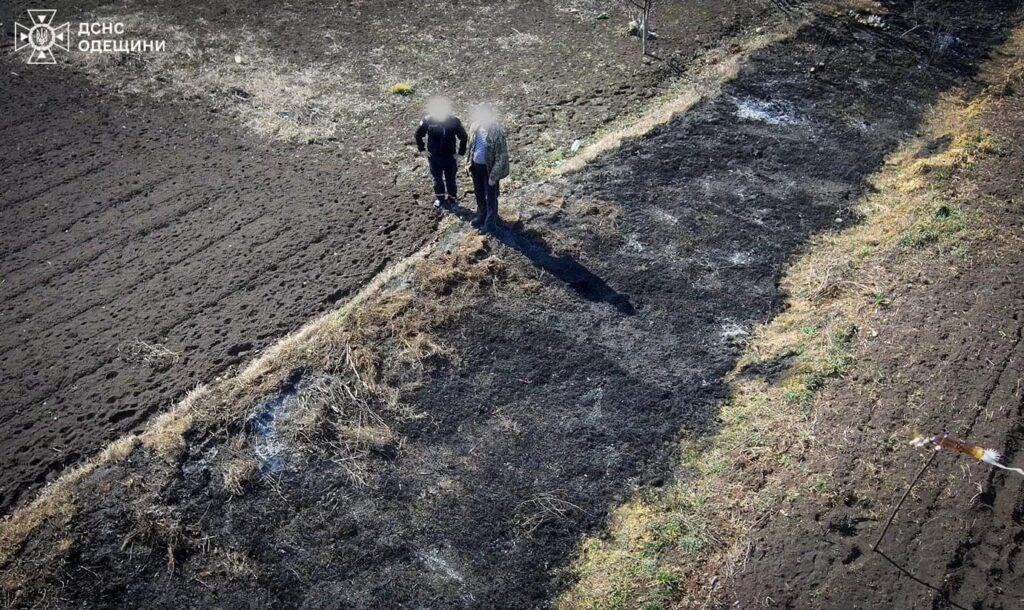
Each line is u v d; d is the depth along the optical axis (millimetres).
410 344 8031
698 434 7320
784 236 9633
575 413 7508
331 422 7352
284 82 13031
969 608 5812
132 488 6785
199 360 8156
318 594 6199
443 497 6820
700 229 9711
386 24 14953
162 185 10727
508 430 7355
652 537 6465
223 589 6227
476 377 7840
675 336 8297
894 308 8359
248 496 6805
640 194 10273
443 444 7238
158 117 12156
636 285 8898
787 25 14680
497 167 8891
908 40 14227
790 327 8344
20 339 8398
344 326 8172
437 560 6406
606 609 6020
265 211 10234
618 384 7785
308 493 6828
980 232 9328
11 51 13703
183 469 6973
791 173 10766
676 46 14180
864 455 6859
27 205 10320
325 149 11508
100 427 7488
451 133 9414
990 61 13703
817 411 7332
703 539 6422
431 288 8664
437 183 9977
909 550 6164
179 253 9547
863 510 6457
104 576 6250
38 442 7355
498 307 8547
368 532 6570
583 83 13148
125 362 8148
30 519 6527
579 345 8172
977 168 10531
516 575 6305
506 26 14914
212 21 14867
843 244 9469
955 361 7645
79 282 9164
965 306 8289
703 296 8781
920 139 11539
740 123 11828
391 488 6883
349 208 10281
